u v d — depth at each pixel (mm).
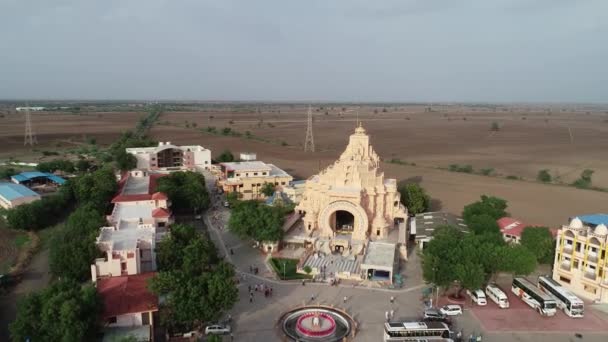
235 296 69312
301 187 141250
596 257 81688
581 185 176500
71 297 60594
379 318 75000
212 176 177375
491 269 82500
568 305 76188
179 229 87312
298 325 71125
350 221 118438
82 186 124875
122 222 97500
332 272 92438
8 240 109750
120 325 65438
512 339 69000
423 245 106562
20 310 60625
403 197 129750
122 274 76250
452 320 74125
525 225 108000
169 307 65312
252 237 103875
